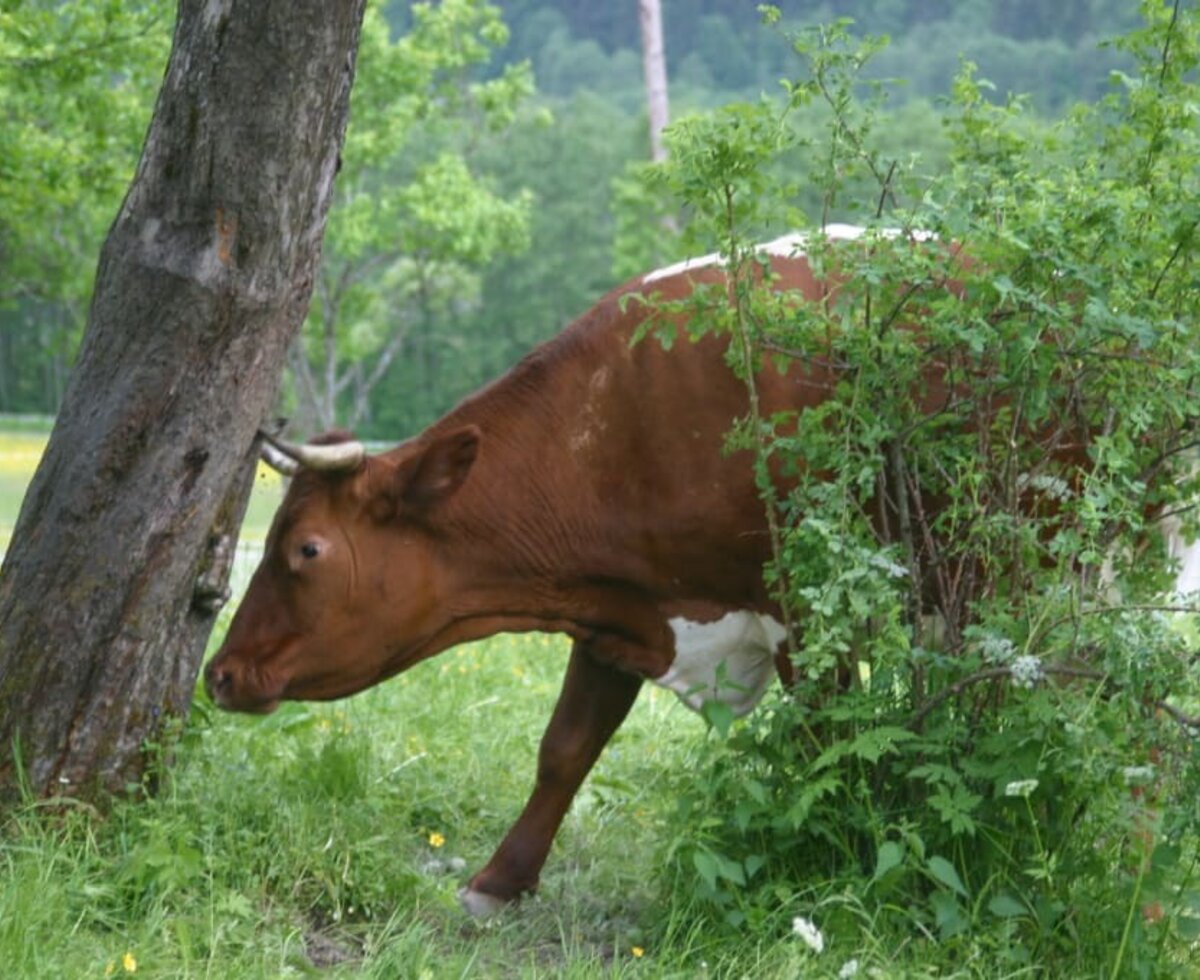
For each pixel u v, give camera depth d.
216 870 6.88
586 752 7.98
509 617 7.83
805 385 7.45
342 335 44.97
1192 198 6.99
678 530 7.64
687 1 100.31
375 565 7.52
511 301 83.81
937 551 7.30
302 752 8.39
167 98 6.89
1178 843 6.54
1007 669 6.58
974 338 6.58
